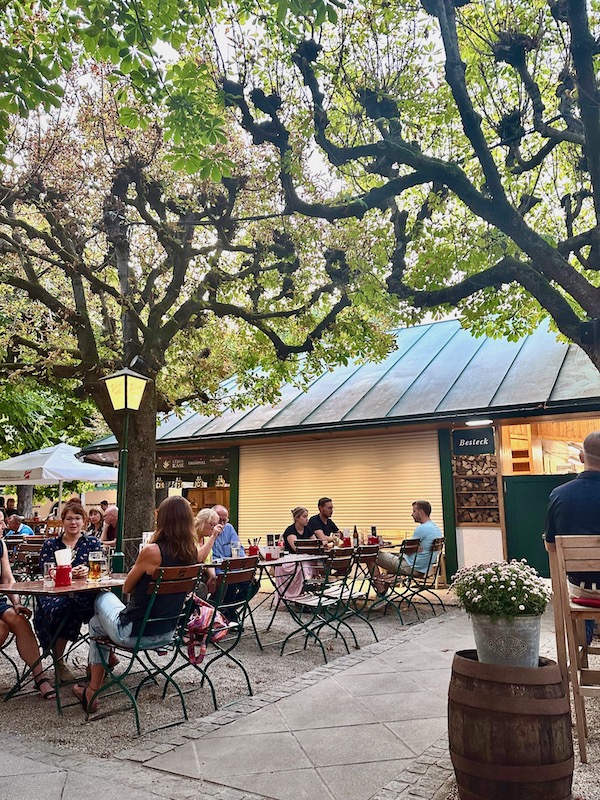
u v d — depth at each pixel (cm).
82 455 1655
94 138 990
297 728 445
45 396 2041
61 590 486
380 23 805
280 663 645
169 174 1005
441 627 815
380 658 652
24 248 973
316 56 706
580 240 724
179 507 499
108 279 1245
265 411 1467
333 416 1296
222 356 1307
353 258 916
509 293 980
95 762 389
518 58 705
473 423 1168
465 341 1455
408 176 721
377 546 826
